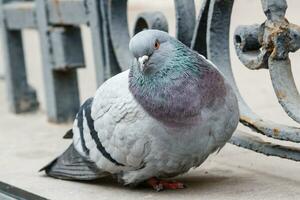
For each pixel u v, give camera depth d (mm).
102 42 4949
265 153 3732
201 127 3297
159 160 3383
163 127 3281
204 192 3600
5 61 6680
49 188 3850
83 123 3721
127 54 4730
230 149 4617
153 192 3646
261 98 6008
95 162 3660
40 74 8477
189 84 3291
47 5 5691
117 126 3408
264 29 3580
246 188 3652
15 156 4855
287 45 3527
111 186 3818
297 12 6570
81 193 3713
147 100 3299
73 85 6012
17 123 6211
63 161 3961
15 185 3986
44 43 5855
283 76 3555
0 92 8281
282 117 5363
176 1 4234
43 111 6730
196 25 4164
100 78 5016
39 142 5289
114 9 4781
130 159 3428
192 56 3342
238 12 7137
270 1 3520
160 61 3297
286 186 3668
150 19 4320
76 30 5695
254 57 3645
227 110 3367
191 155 3375
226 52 4066
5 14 6457
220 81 3369
